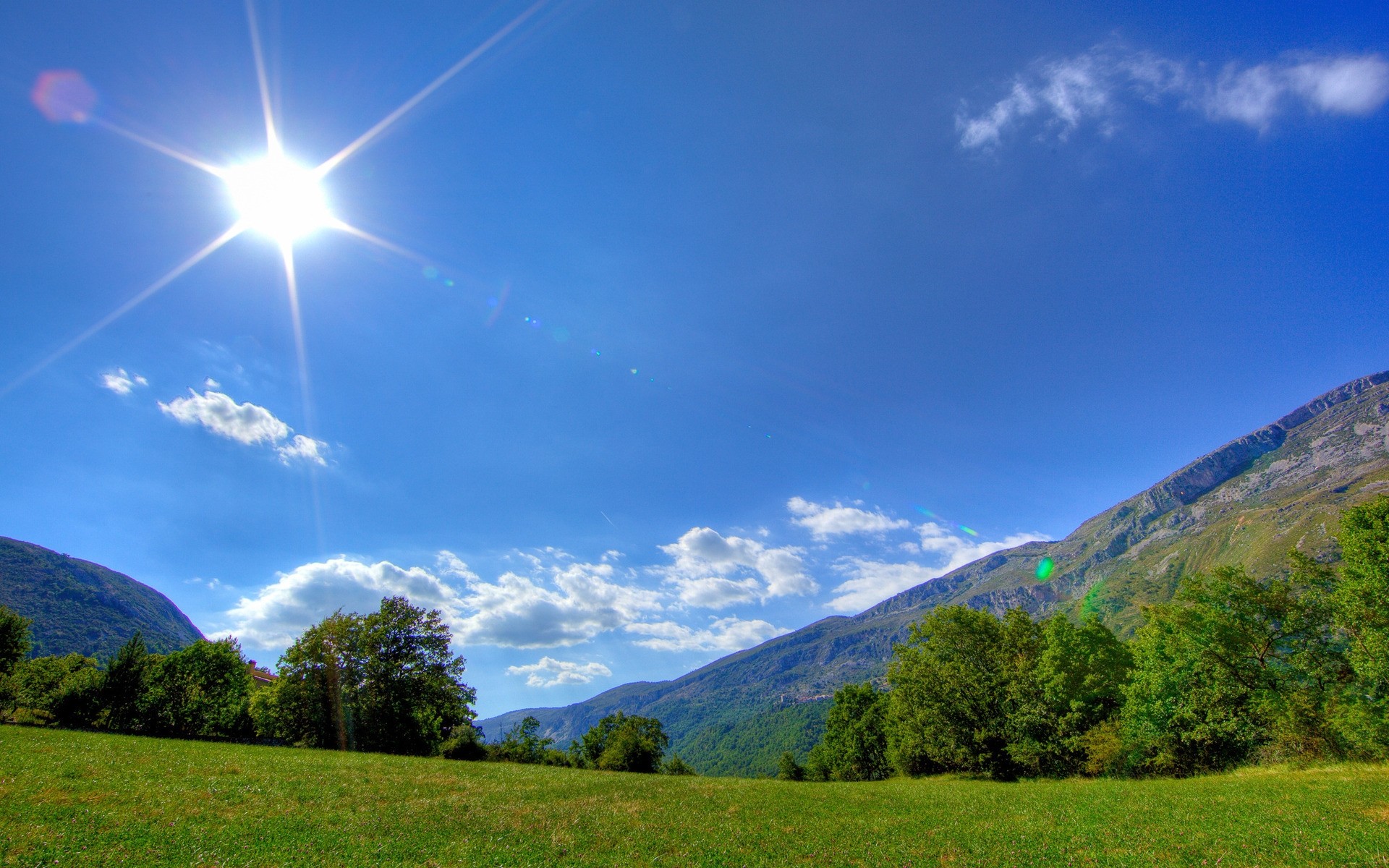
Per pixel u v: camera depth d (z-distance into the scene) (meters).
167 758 28.23
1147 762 43.09
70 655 67.38
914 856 18.45
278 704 53.62
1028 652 55.34
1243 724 39.12
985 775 52.94
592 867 17.08
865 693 92.19
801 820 25.80
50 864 13.16
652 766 73.81
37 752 25.33
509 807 26.00
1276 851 16.06
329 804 22.94
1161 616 45.28
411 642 60.53
